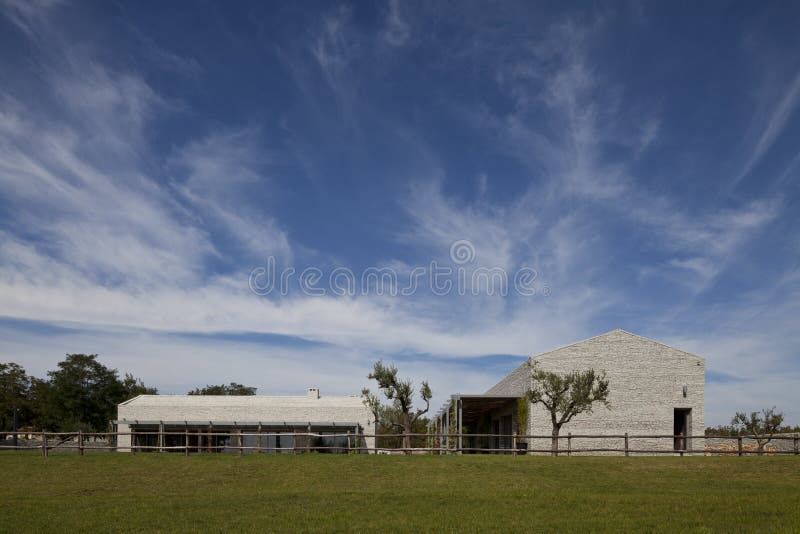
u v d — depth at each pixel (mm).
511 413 35906
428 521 12086
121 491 17766
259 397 40375
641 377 32344
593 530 10914
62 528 12078
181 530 11664
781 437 25375
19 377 63469
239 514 13258
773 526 10766
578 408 28500
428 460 22625
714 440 38438
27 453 25312
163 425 37656
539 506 13641
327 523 12078
